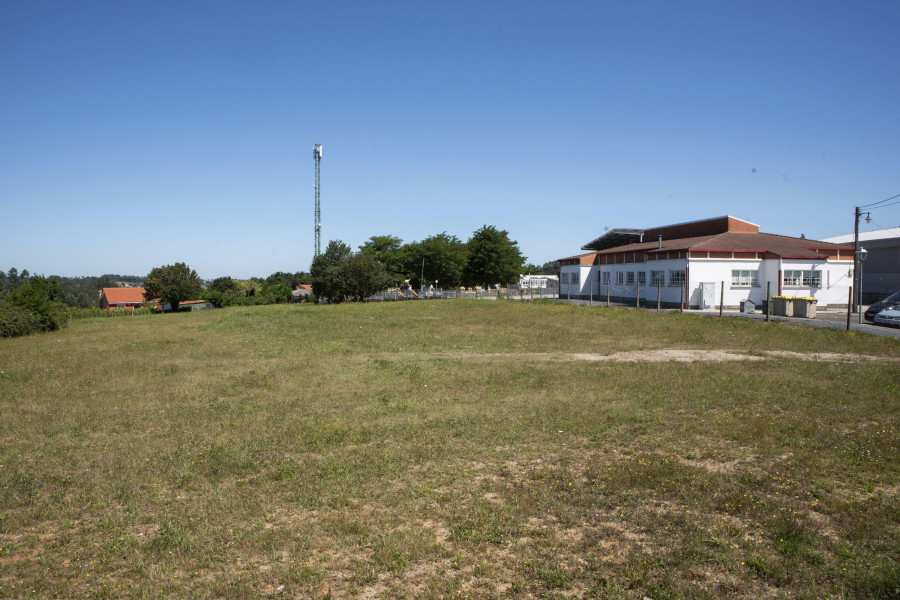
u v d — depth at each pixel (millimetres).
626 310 32406
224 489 6891
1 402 12055
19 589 4625
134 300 91000
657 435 8555
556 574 4609
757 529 5398
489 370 15195
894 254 41750
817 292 35469
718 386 12180
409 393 12547
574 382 13195
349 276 53625
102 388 13516
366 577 4695
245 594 4492
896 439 7953
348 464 7660
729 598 4258
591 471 6961
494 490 6590
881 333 21547
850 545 4977
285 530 5648
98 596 4512
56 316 31297
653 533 5336
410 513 6016
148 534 5730
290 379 14414
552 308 34562
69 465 7836
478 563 4895
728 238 38938
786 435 8344
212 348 20844
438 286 69812
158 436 9344
